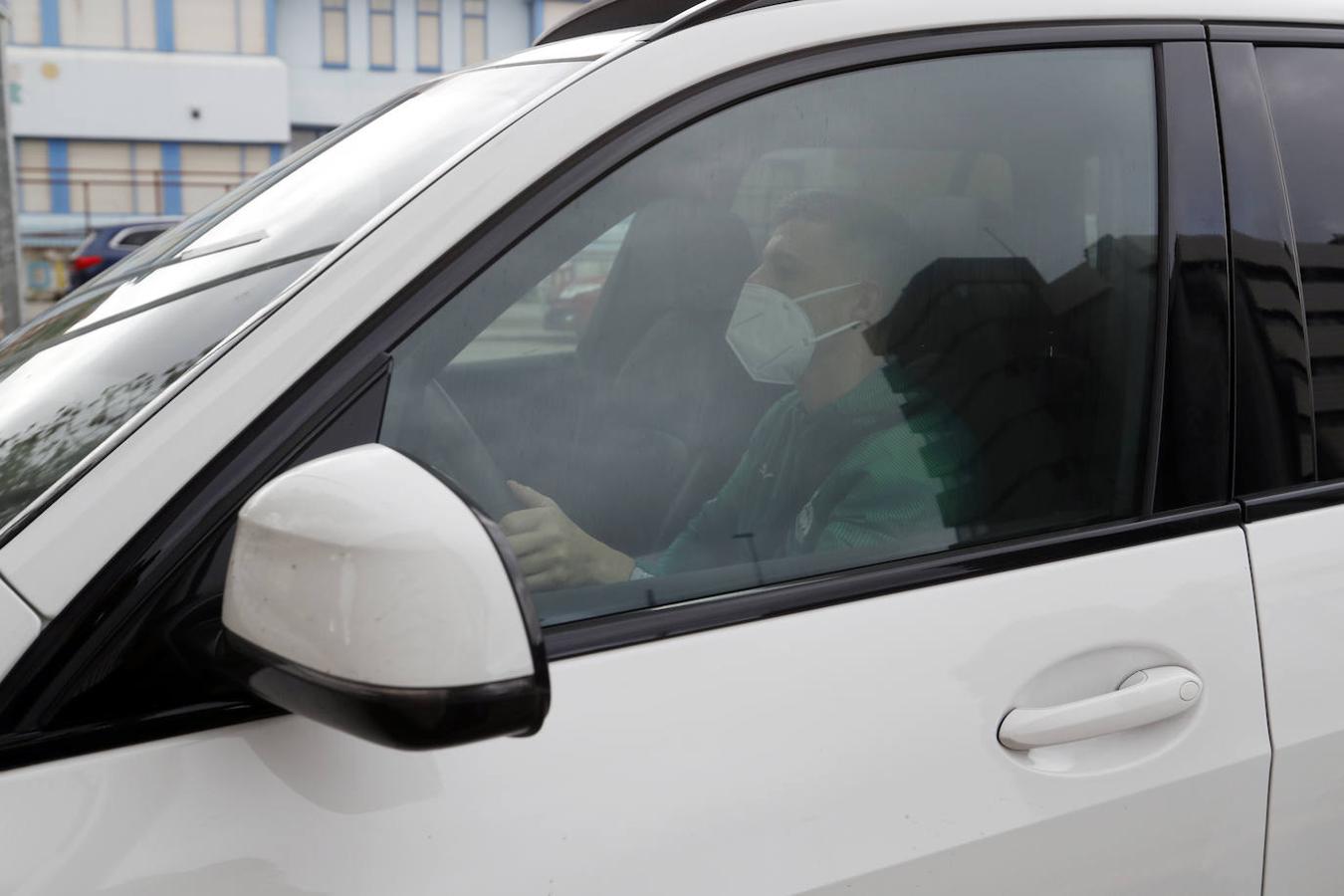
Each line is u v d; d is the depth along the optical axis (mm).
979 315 1455
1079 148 1499
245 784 1008
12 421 1209
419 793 1058
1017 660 1328
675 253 1312
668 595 1234
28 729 972
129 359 1235
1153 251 1506
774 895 1169
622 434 1286
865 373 1407
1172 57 1556
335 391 1101
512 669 890
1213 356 1502
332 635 885
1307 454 1546
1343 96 1673
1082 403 1464
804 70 1374
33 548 1011
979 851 1275
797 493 1351
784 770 1191
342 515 906
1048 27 1495
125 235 20125
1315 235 1599
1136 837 1377
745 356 1355
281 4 33719
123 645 995
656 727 1154
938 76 1441
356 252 1165
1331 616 1517
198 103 32656
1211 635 1435
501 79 1559
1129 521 1443
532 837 1084
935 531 1376
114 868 958
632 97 1293
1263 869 1479
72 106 31984
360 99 34469
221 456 1050
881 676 1259
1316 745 1493
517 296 1207
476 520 917
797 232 1378
